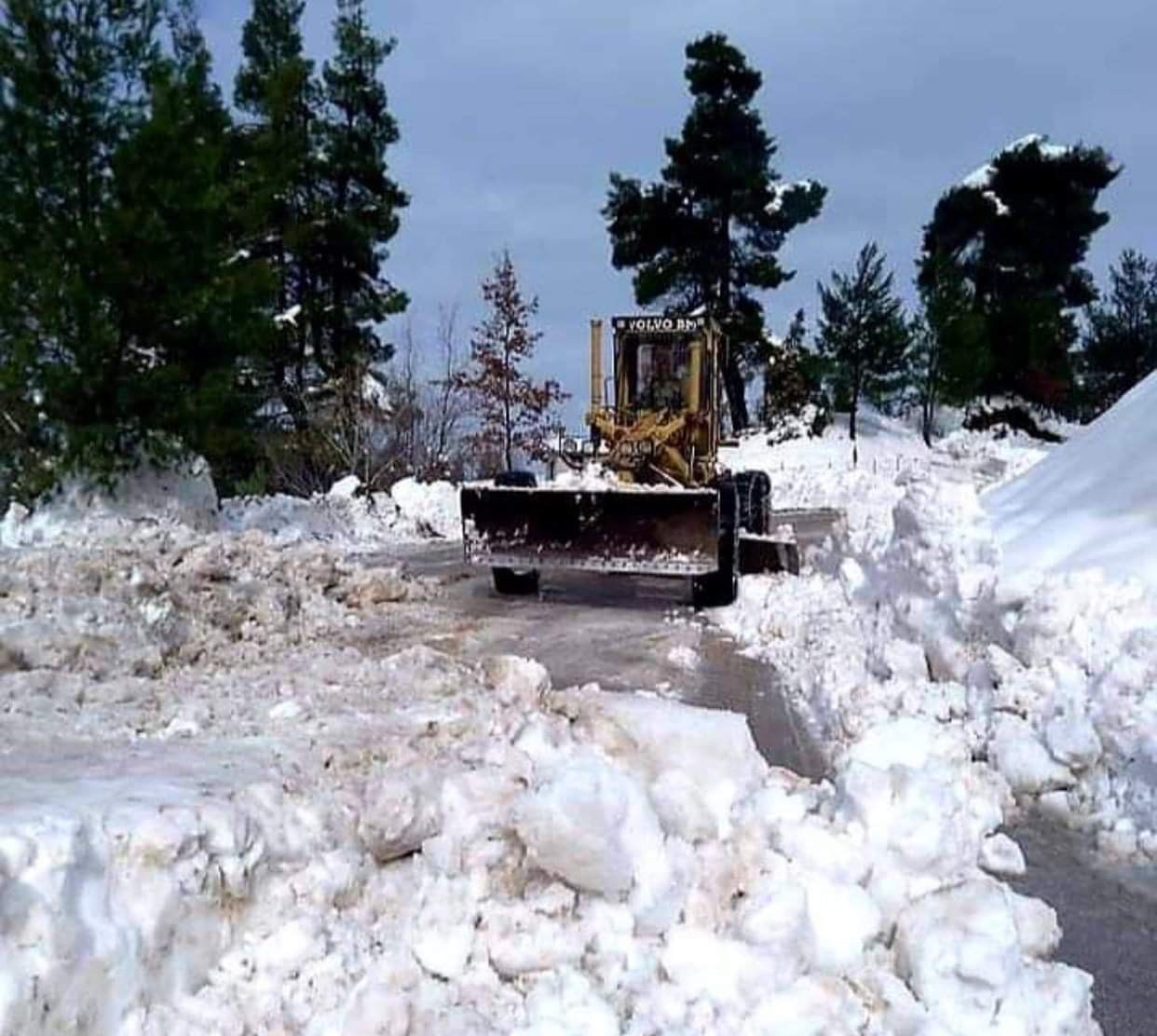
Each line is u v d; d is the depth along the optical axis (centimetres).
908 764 359
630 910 287
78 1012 232
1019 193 3962
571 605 980
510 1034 251
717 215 3366
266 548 956
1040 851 418
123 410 1393
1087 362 3838
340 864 304
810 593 887
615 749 371
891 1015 267
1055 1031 267
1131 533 662
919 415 3825
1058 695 490
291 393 2202
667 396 1166
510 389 2600
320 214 2325
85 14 1362
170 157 1370
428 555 1382
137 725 454
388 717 473
